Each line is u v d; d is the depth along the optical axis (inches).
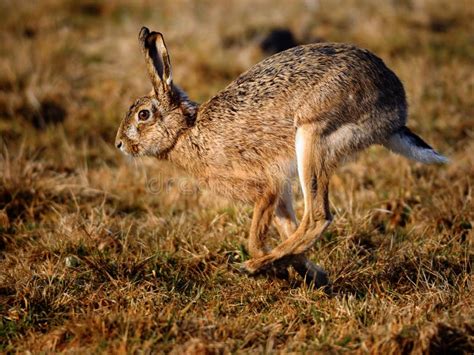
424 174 711.1
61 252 565.6
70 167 748.6
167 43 1039.6
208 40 1029.2
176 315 465.4
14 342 459.5
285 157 521.7
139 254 559.8
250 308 494.9
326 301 496.1
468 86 900.0
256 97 519.8
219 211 637.9
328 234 595.2
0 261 573.3
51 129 833.5
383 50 1033.5
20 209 658.2
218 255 568.7
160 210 668.1
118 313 460.4
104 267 539.2
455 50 1045.8
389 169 715.4
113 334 443.2
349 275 537.0
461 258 557.0
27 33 1092.5
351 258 561.0
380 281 528.1
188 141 544.1
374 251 578.2
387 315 463.8
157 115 550.9
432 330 430.3
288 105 510.0
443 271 534.9
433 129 813.2
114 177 725.9
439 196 666.2
